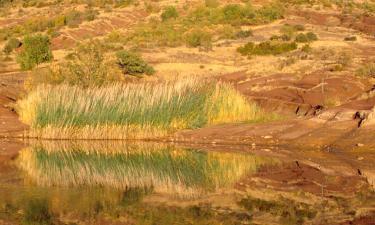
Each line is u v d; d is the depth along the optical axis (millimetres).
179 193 27484
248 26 122500
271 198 26156
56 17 139125
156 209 24406
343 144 37531
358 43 94938
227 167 33406
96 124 43594
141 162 35656
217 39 108250
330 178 30016
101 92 44531
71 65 56500
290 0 147875
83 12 144000
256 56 85750
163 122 43594
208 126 43938
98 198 26422
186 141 41625
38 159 36469
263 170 32312
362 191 27203
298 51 85750
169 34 108750
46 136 43656
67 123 43750
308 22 127625
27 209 24219
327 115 43062
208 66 77812
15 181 30016
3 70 86312
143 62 72688
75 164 35031
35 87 53094
